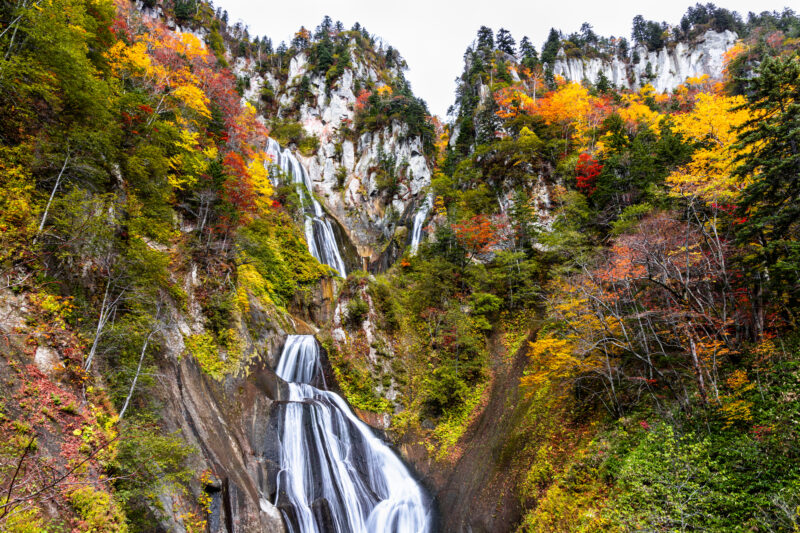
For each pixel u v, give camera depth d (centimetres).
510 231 4191
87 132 1778
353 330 3322
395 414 2972
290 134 7650
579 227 3531
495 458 2497
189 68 4644
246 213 3484
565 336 2359
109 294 1717
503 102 6309
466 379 3169
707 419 1597
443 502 2439
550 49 9750
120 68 2850
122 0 4403
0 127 1520
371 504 2267
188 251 2517
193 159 2838
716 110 3077
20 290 1355
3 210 1388
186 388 1930
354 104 8406
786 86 1752
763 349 1711
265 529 1772
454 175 5506
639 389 1991
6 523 850
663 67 9800
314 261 4328
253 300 2944
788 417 1358
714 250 2091
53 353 1340
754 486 1262
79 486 1084
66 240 1572
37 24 1589
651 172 3312
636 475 1505
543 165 4759
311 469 2205
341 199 7162
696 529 1263
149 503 1343
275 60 9569
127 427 1391
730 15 9688
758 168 1909
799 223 1777
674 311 1889
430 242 4722
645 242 2044
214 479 1673
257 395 2348
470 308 3659
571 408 2367
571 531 1700
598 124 5338
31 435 1080
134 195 2011
